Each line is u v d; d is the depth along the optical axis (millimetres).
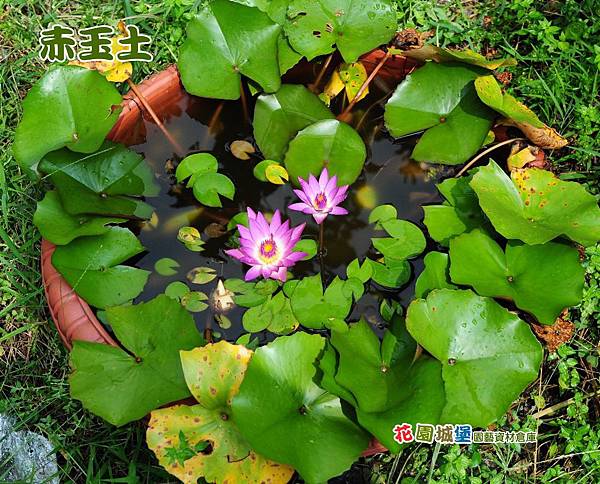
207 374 750
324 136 930
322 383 729
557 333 862
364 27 998
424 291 831
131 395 754
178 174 959
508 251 847
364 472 919
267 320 858
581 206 857
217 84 964
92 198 885
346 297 866
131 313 799
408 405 717
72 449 921
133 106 969
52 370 999
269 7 1022
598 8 1240
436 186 948
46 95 930
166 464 715
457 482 899
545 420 953
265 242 825
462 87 970
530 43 1236
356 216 958
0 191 1080
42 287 1017
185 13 1243
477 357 771
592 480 911
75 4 1291
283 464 692
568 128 1159
